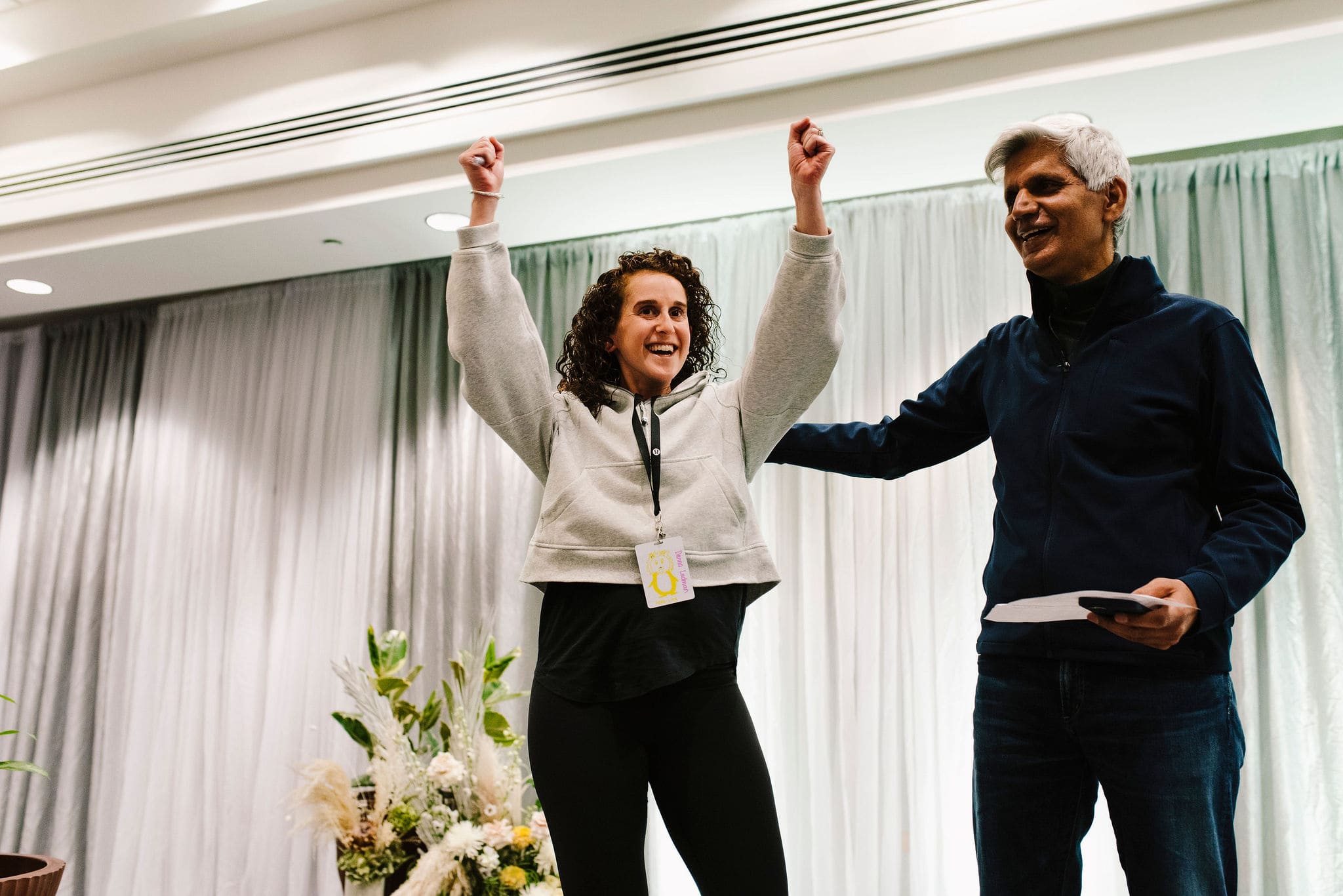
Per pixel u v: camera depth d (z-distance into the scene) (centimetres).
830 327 138
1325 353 295
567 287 396
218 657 415
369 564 400
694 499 132
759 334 141
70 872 414
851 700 322
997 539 140
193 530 435
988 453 323
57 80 380
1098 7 265
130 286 439
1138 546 125
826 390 352
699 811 122
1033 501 135
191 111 366
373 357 421
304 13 339
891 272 352
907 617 323
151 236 379
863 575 330
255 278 432
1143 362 131
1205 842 119
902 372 345
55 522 464
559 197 349
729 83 297
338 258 408
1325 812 270
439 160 336
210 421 446
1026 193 139
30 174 389
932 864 304
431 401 408
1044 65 273
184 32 349
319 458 420
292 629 403
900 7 283
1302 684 279
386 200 342
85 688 435
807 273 136
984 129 300
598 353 146
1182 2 258
